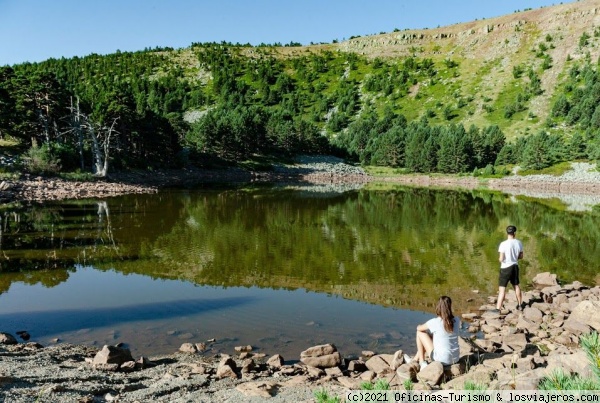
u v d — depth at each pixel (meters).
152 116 79.06
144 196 46.44
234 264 17.95
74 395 6.20
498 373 6.57
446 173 100.38
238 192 55.53
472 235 25.67
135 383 7.21
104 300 13.12
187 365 8.40
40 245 21.00
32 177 47.97
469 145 99.31
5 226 25.81
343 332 10.83
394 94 172.12
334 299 13.53
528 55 174.38
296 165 110.00
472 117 141.50
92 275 16.03
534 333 10.38
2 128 57.72
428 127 123.75
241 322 11.44
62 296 13.48
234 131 101.62
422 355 7.67
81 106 71.88
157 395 6.64
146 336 10.38
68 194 43.62
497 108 142.62
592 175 77.38
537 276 15.93
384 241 23.41
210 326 11.12
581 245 22.77
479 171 95.06
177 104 173.50
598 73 135.00
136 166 70.25
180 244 21.80
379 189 68.25
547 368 5.91
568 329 10.16
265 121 124.75
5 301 12.94
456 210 39.28
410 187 75.06
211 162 94.44
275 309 12.52
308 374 8.10
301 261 18.59
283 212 35.62
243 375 7.92
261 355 9.29
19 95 57.41
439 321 7.36
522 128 124.38
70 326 10.97
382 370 8.09
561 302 12.83
